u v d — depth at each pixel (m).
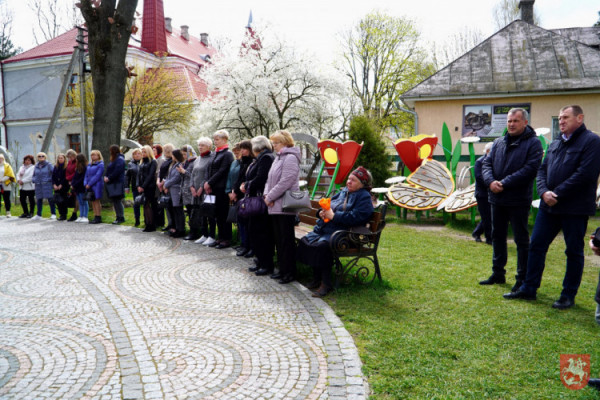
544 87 14.66
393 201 10.50
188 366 3.05
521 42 16.78
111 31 12.52
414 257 6.49
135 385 2.78
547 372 2.93
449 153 12.25
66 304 4.41
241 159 6.60
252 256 6.60
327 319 3.92
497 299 4.48
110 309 4.25
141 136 23.00
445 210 9.62
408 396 2.63
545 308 4.19
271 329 3.71
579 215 4.09
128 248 7.24
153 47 33.06
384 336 3.52
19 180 11.47
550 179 4.22
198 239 8.01
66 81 15.28
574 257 4.18
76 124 19.80
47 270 5.78
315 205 6.55
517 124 4.52
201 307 4.30
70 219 10.80
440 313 4.07
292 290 4.86
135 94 21.70
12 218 11.53
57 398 2.63
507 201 4.65
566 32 21.97
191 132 23.53
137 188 9.13
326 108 21.80
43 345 3.42
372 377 2.88
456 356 3.17
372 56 30.86
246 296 4.64
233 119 21.69
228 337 3.55
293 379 2.86
